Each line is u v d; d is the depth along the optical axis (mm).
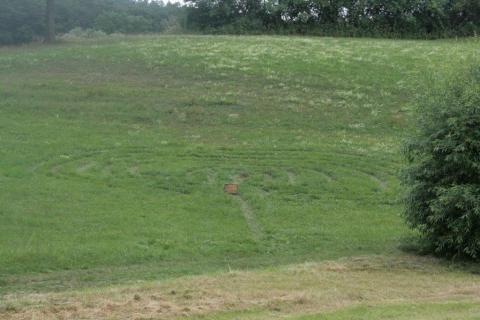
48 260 13172
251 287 10742
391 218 17531
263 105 29344
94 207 17078
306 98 30406
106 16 68250
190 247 14680
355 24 53469
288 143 24531
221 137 25266
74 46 43719
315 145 24219
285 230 16266
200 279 11430
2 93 29906
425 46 41906
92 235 14961
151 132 25641
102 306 9492
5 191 17906
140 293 10289
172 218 16672
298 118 27844
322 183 20016
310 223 16891
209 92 30938
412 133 14992
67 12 66312
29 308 9453
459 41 46625
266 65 35562
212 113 28234
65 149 22703
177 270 13070
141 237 15078
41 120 26547
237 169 21281
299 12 54625
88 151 22688
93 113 27812
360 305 9891
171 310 9312
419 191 14344
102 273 12727
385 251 14836
